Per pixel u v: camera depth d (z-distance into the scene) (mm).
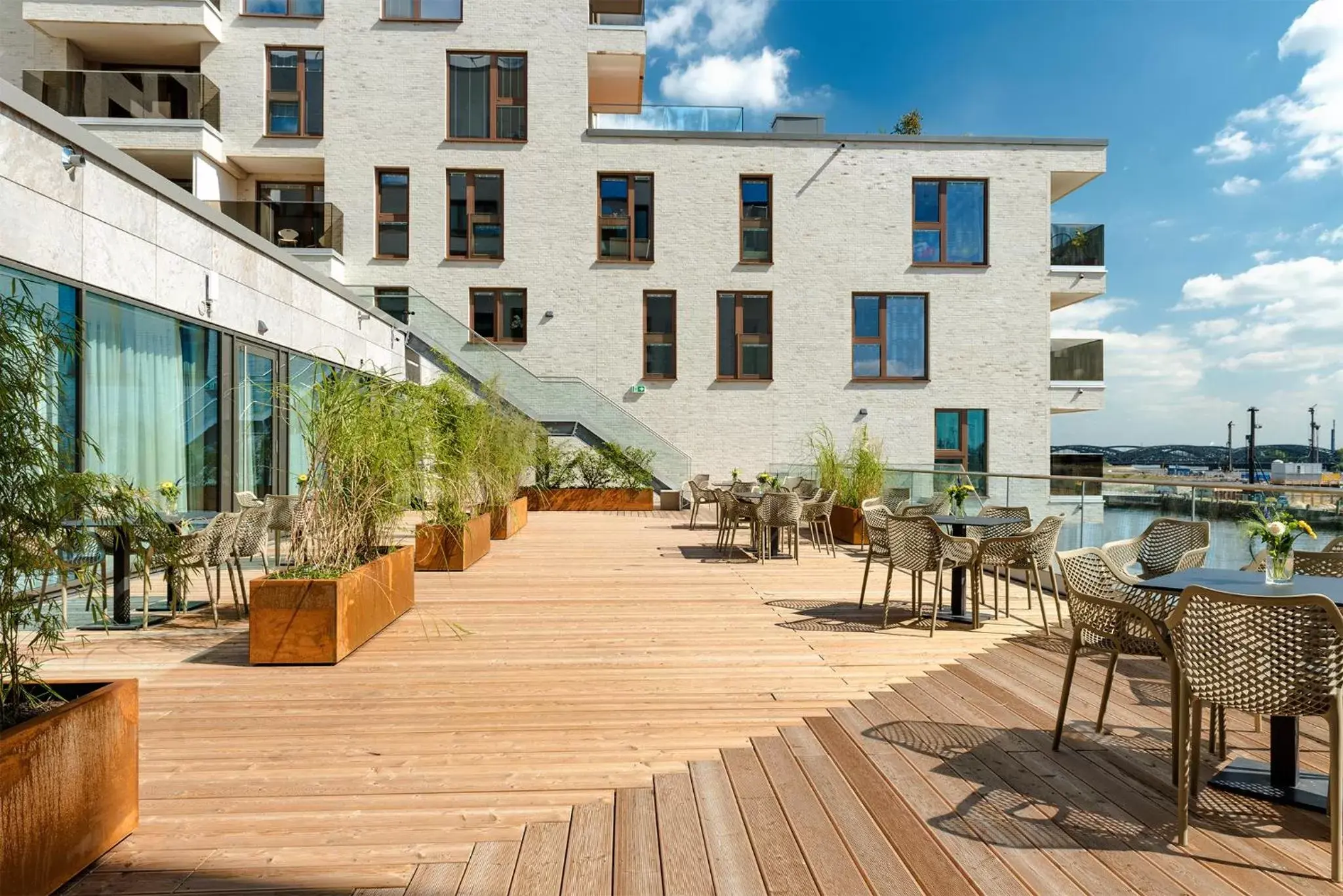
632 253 17078
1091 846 2385
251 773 2904
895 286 17266
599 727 3430
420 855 2320
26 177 5504
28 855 1976
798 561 8531
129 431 6879
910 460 17266
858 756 3107
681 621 5637
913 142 17312
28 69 16031
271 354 9633
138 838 2402
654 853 2338
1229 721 3576
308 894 2109
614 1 18547
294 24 16406
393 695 3859
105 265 6406
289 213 15891
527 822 2535
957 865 2271
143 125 15234
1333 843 2207
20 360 2227
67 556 2408
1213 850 2363
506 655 4633
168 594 5539
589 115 17688
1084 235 17766
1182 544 4965
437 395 7680
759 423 17094
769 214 17281
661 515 14414
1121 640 3111
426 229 16594
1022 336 17375
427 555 7824
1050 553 5508
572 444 16266
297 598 4379
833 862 2283
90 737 2227
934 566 5332
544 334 16844
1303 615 2309
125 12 15398
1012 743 3254
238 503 7863
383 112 16516
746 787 2807
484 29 16766
